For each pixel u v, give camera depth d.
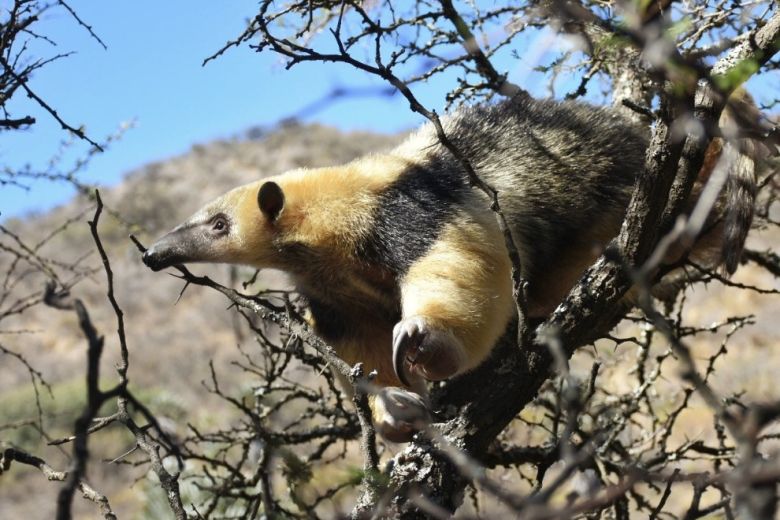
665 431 1.11
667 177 0.80
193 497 1.57
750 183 0.94
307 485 1.01
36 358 5.43
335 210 1.01
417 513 0.81
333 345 1.05
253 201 1.07
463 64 1.03
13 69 0.86
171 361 5.30
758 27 0.82
